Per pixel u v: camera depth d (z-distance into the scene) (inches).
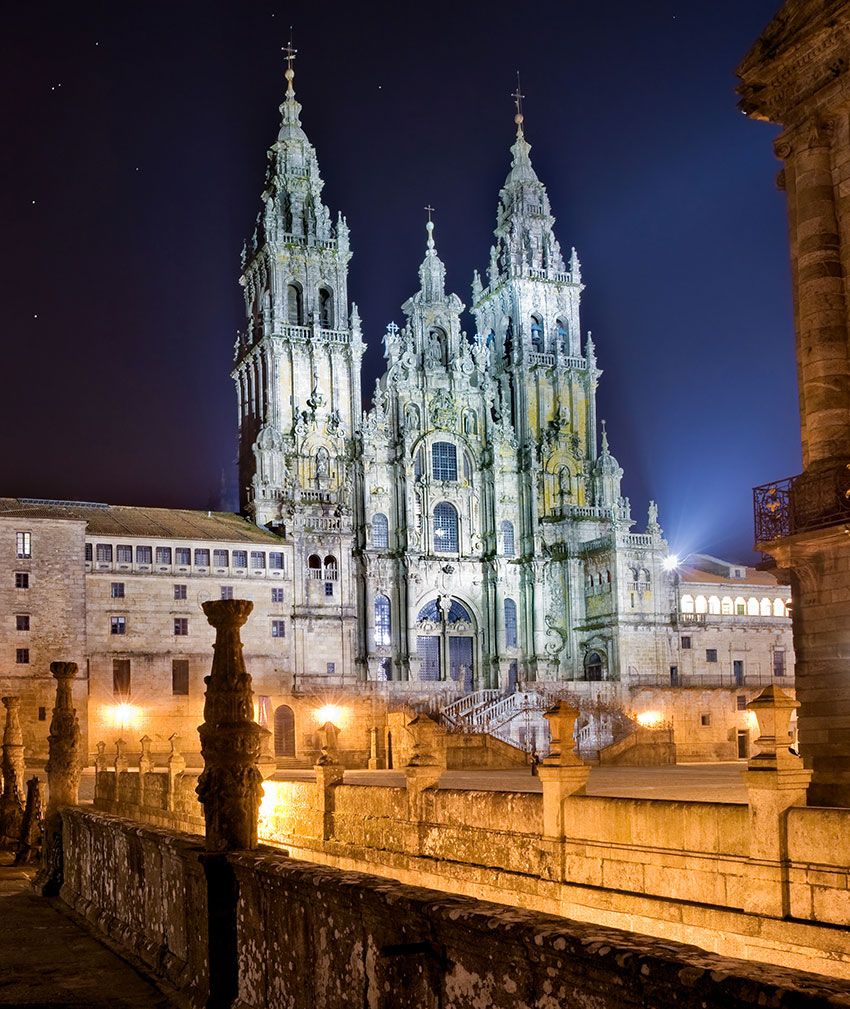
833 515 1075.3
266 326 4030.5
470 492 4264.3
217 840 518.3
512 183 4630.9
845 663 1070.4
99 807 1959.9
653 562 4010.8
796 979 207.3
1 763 1550.2
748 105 1194.6
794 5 1127.6
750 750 3932.1
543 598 4173.2
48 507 3582.7
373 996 340.5
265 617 3654.0
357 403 4106.8
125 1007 508.7
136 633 3457.2
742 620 4092.0
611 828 719.1
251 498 3964.1
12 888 1010.7
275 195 4195.4
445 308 4357.8
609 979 238.5
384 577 4055.1
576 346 4490.7
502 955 274.8
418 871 908.6
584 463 4370.1
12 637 3248.0
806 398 1130.0
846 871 562.6
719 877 635.5
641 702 3826.3
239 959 475.5
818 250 1122.7
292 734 3612.2
